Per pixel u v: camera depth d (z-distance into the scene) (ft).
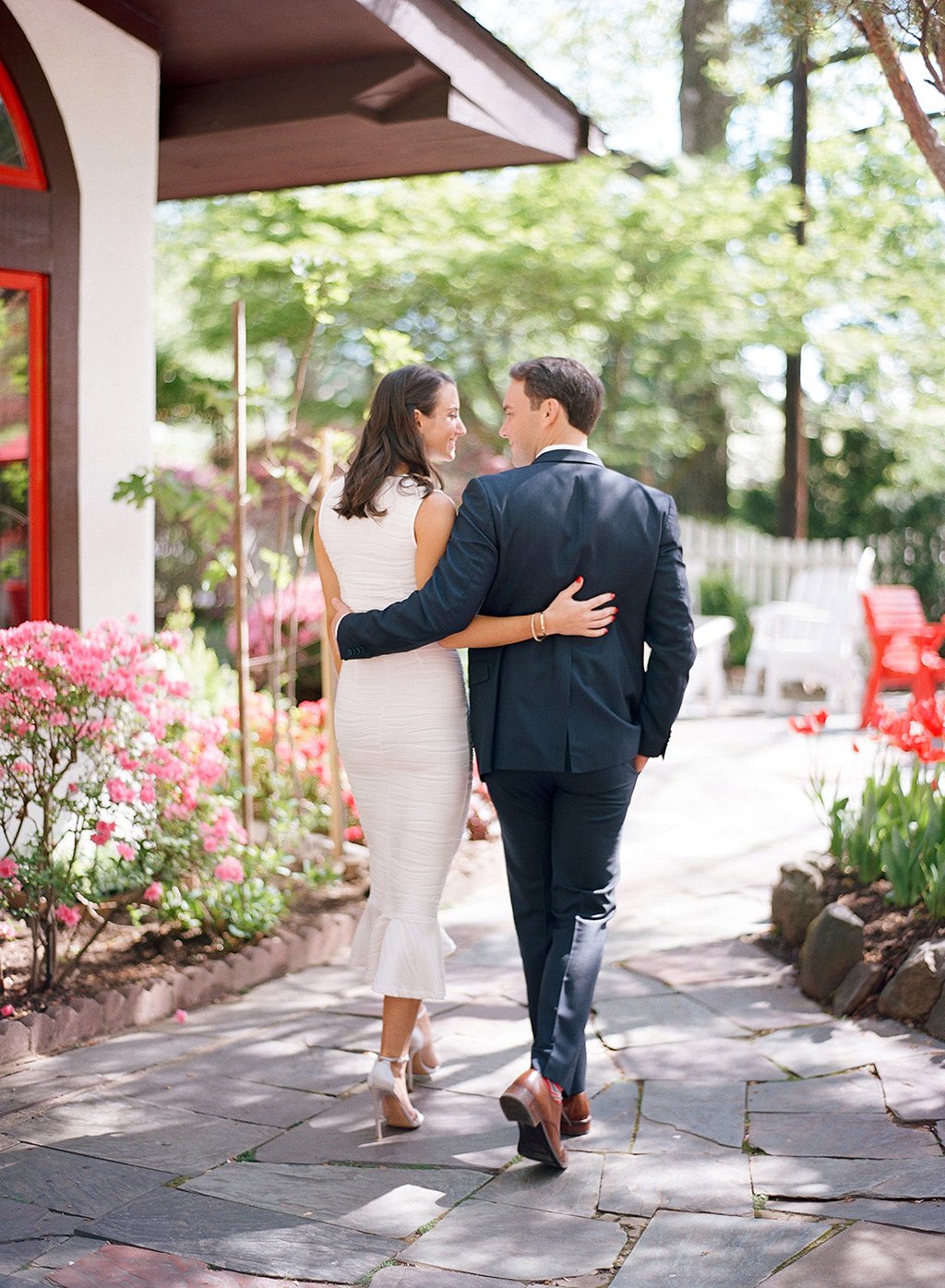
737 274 38.42
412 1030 9.96
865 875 13.44
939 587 47.47
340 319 38.50
